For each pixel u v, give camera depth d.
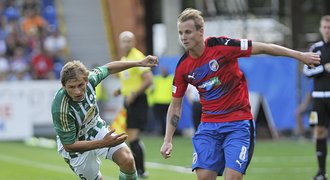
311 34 74.94
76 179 33.62
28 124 60.06
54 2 79.88
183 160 41.44
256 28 70.50
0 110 59.09
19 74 66.88
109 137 19.12
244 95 20.11
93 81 20.27
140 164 32.66
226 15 70.94
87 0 79.50
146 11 79.19
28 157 44.81
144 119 32.78
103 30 77.62
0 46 70.94
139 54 32.38
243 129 19.75
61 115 19.38
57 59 71.69
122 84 33.09
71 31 77.75
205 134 20.06
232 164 19.22
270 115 57.66
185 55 20.14
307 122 55.53
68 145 19.62
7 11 76.25
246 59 58.19
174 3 73.19
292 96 57.72
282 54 19.61
